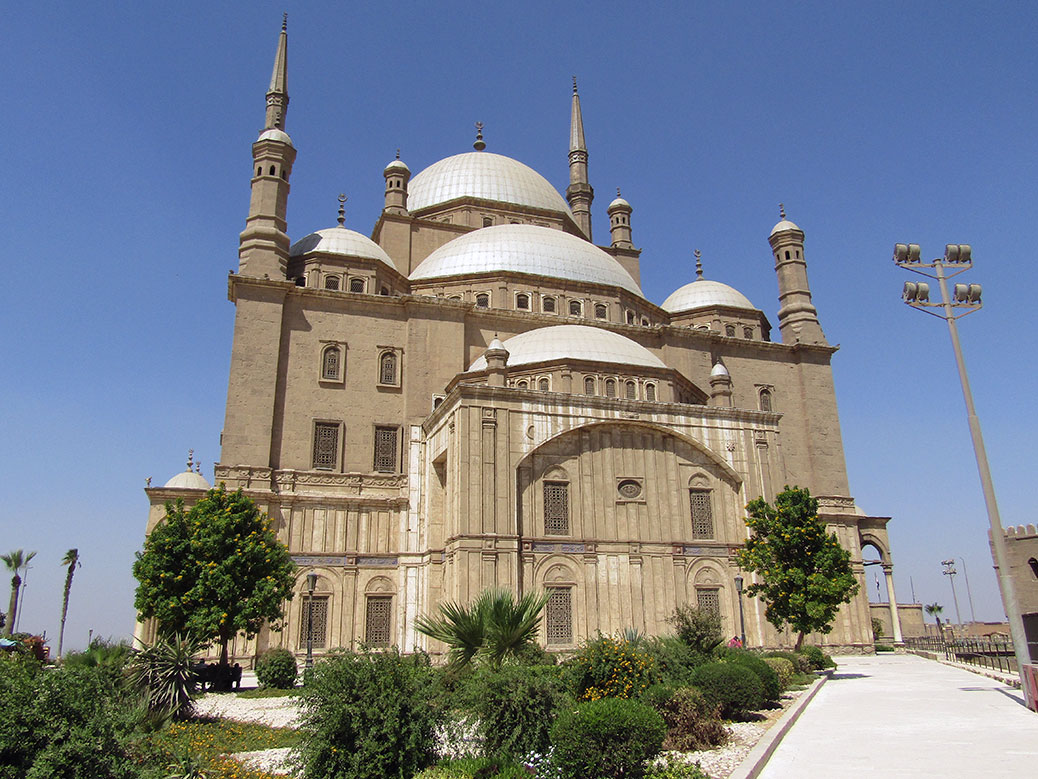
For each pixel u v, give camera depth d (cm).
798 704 2261
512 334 5175
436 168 7181
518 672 1622
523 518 3738
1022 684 2159
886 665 4084
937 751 1502
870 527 6231
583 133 8056
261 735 2019
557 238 6006
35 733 1124
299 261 5231
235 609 3238
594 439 3981
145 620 4053
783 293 6147
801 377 5784
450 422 3912
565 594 3703
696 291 6656
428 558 4191
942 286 2625
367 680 1501
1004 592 2275
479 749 1600
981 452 2417
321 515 4403
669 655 2306
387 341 4891
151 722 1889
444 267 5734
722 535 4069
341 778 1427
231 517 3428
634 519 3925
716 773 1412
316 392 4659
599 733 1327
